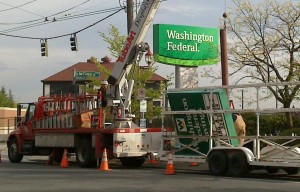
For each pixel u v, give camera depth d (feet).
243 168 50.80
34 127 72.95
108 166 65.21
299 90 82.33
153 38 94.58
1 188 43.04
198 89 55.16
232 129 54.24
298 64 81.92
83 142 64.75
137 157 64.39
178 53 94.79
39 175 53.36
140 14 64.69
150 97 99.30
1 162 77.30
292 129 73.36
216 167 52.85
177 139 57.52
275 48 85.76
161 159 58.75
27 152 73.51
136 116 95.66
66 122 67.46
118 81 65.77
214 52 96.22
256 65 86.94
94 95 65.31
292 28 85.05
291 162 48.62
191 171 58.44
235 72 87.10
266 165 49.70
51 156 70.13
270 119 78.84
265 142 51.01
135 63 66.49
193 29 95.55
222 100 53.62
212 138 54.34
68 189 41.96
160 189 41.24
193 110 55.72
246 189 40.88
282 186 42.96
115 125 63.82
